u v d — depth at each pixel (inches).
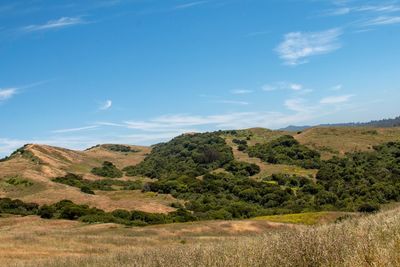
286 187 3846.0
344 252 290.4
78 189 3858.3
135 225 2736.2
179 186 4001.0
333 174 3949.3
